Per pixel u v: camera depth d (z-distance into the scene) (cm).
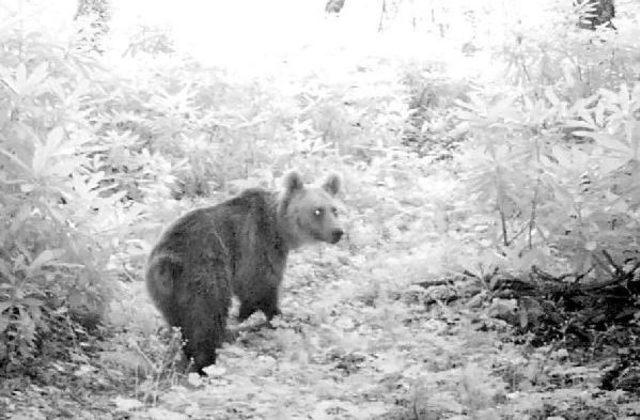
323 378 809
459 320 974
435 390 738
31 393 734
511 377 815
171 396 718
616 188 952
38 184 808
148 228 1117
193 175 1418
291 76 1836
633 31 1502
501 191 978
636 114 984
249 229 973
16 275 812
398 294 1071
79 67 1085
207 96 1602
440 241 1210
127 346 896
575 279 985
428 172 1616
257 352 909
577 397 746
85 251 854
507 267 1004
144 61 1686
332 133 1694
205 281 893
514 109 1008
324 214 1001
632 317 941
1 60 983
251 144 1485
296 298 1097
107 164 1305
